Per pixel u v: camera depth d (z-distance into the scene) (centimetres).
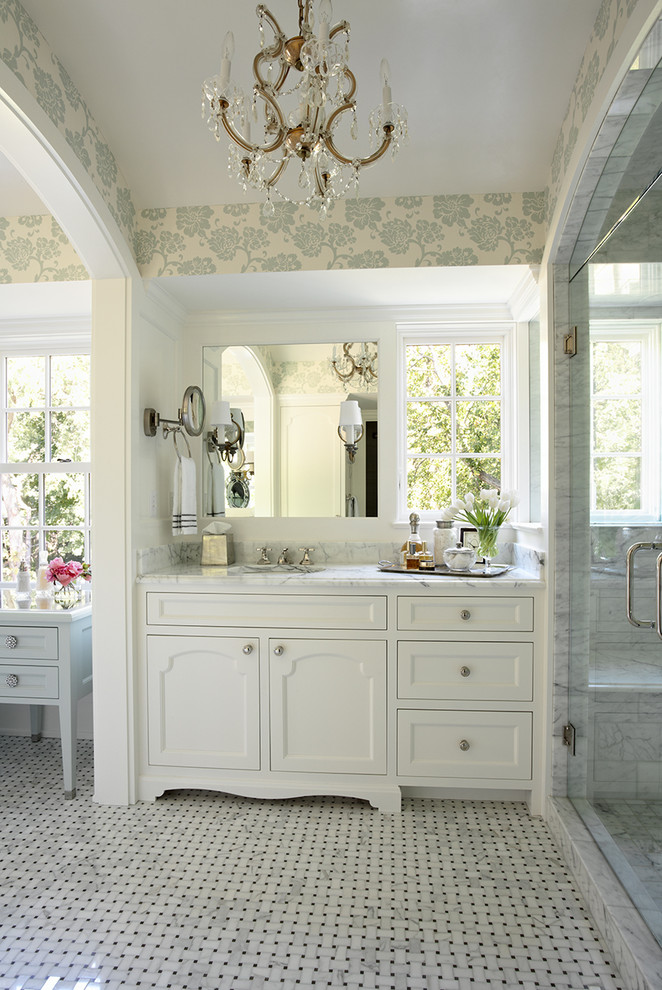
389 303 310
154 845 229
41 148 200
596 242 218
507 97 217
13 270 276
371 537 319
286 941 179
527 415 319
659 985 146
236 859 220
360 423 321
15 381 350
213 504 327
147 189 260
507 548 320
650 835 171
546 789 249
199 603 265
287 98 218
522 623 253
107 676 264
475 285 282
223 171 250
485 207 255
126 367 262
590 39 192
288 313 320
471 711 255
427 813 254
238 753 264
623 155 190
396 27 192
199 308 317
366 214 259
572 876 210
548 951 176
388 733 258
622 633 197
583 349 233
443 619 256
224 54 135
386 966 170
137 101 224
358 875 210
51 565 307
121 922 187
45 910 192
